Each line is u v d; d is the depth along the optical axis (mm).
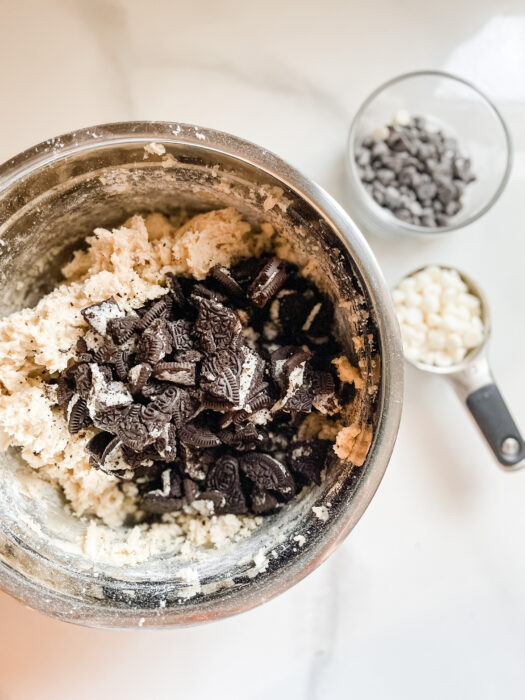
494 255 437
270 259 355
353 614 425
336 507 327
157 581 339
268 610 422
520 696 427
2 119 402
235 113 418
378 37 430
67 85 408
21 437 338
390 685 424
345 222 309
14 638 409
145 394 333
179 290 353
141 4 414
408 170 428
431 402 429
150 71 413
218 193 348
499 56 437
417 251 438
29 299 371
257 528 356
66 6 409
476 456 430
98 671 414
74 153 315
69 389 343
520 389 435
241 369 338
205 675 419
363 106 407
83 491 358
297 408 343
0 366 340
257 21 422
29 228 342
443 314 418
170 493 354
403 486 427
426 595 428
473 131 447
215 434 348
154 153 324
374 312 313
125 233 352
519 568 430
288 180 312
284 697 421
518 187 438
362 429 329
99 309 335
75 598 322
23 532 333
